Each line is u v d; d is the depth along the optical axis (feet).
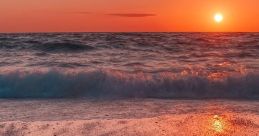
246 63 53.62
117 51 73.15
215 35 142.92
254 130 17.02
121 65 50.39
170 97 34.35
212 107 28.84
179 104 30.17
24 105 29.45
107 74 37.83
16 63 51.01
